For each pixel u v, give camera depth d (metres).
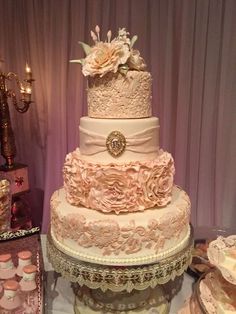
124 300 1.08
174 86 1.61
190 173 1.66
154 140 1.00
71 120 1.74
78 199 0.99
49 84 1.71
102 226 0.87
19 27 1.73
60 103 1.71
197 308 0.90
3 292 1.03
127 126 0.94
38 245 1.19
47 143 1.77
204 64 1.54
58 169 1.79
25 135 1.86
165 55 1.56
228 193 1.66
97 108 0.98
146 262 0.88
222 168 1.63
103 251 0.89
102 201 0.92
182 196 1.08
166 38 1.54
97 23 1.57
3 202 1.35
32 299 1.02
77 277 0.89
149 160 0.97
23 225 1.66
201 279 0.97
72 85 1.69
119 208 0.92
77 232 0.91
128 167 0.91
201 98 1.57
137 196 0.93
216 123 1.60
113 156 0.95
